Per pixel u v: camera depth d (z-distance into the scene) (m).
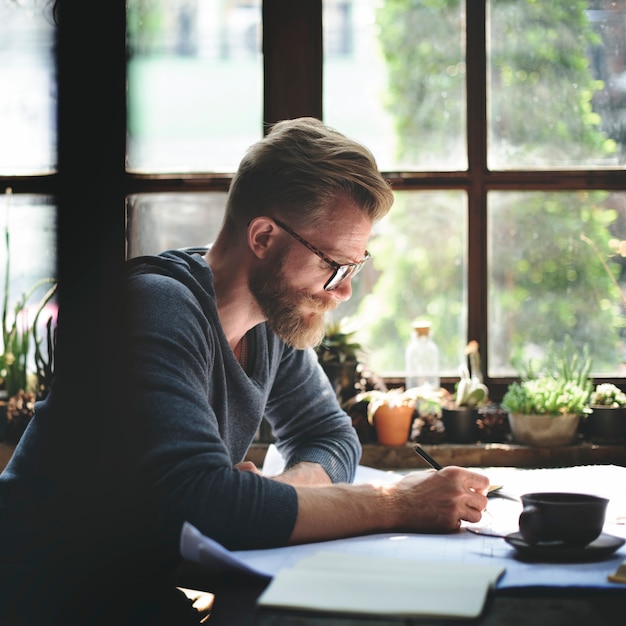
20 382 2.25
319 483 1.54
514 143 2.35
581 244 2.37
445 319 2.85
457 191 2.33
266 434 2.12
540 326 2.38
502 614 0.94
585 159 2.35
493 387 2.33
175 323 1.35
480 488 1.33
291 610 0.90
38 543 1.25
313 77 2.28
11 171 2.42
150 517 1.21
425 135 2.40
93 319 1.30
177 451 1.22
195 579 1.11
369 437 2.14
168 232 2.34
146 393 1.26
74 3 1.35
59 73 1.35
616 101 2.35
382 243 2.92
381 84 2.46
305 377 1.70
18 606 1.18
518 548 1.13
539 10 2.34
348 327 2.20
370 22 2.48
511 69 2.34
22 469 1.32
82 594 1.18
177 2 2.42
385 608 0.89
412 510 1.29
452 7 2.43
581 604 0.97
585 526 1.12
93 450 1.25
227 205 1.51
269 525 1.20
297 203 1.41
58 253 1.32
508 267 2.37
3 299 2.43
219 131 2.36
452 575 1.00
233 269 1.49
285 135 1.45
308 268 1.44
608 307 2.38
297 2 2.27
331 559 1.07
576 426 2.10
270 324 1.49
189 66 2.38
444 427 2.14
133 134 2.36
